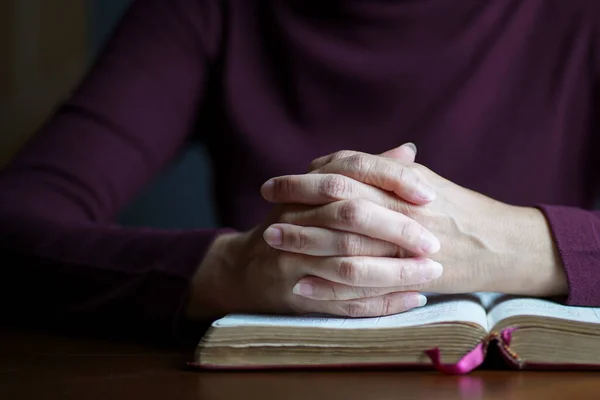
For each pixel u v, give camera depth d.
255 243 0.78
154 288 0.85
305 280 0.72
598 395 0.57
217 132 1.37
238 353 0.66
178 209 1.96
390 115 1.26
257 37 1.33
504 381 0.62
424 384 0.61
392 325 0.66
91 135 1.21
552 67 1.29
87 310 0.90
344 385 0.60
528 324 0.66
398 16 1.23
